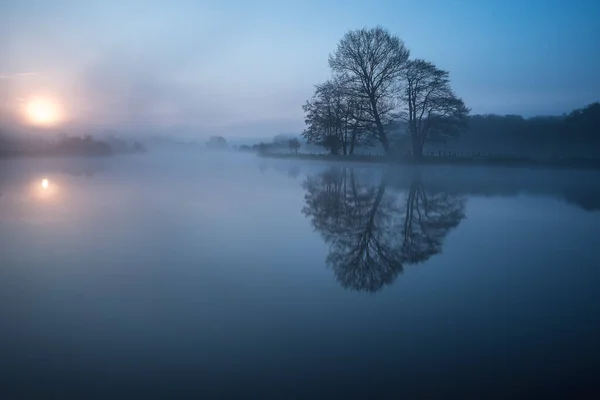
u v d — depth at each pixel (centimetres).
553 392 395
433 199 1589
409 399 385
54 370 431
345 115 3728
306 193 1748
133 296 622
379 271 740
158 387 402
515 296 625
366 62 3466
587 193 1753
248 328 522
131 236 988
